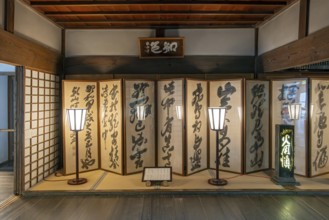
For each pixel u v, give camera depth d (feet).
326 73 14.24
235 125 12.68
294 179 11.07
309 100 11.95
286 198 9.93
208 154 13.51
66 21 13.30
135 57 14.47
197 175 12.46
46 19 12.56
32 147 11.25
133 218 8.32
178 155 12.51
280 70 12.89
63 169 12.75
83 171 13.01
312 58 9.47
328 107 12.40
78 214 8.63
